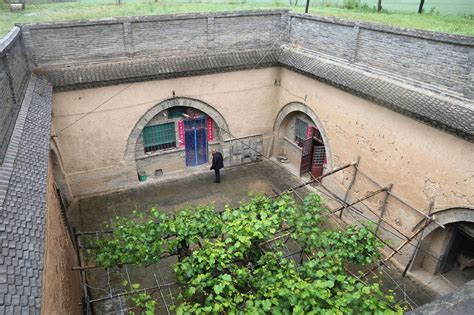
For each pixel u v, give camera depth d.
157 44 15.21
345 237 8.73
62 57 13.98
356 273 12.07
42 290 5.13
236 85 16.98
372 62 12.94
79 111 14.66
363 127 13.30
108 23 14.14
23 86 11.34
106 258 9.27
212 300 7.02
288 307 6.43
